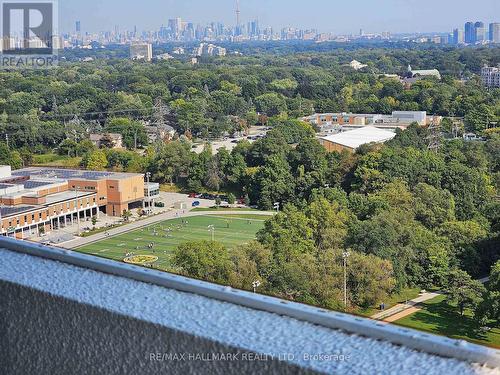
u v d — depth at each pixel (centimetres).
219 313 175
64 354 199
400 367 139
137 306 183
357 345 151
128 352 180
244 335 160
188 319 171
